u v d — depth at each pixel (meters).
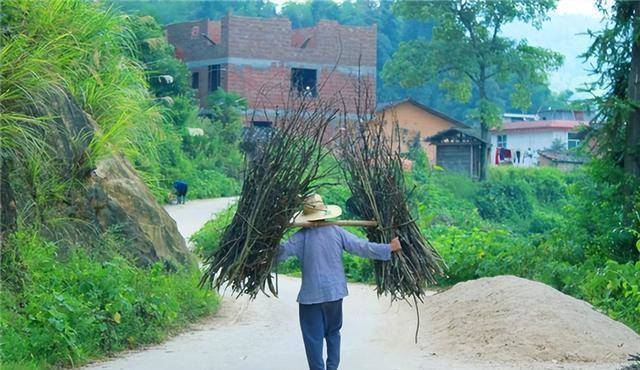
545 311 10.77
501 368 9.41
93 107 14.17
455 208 43.59
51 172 12.45
